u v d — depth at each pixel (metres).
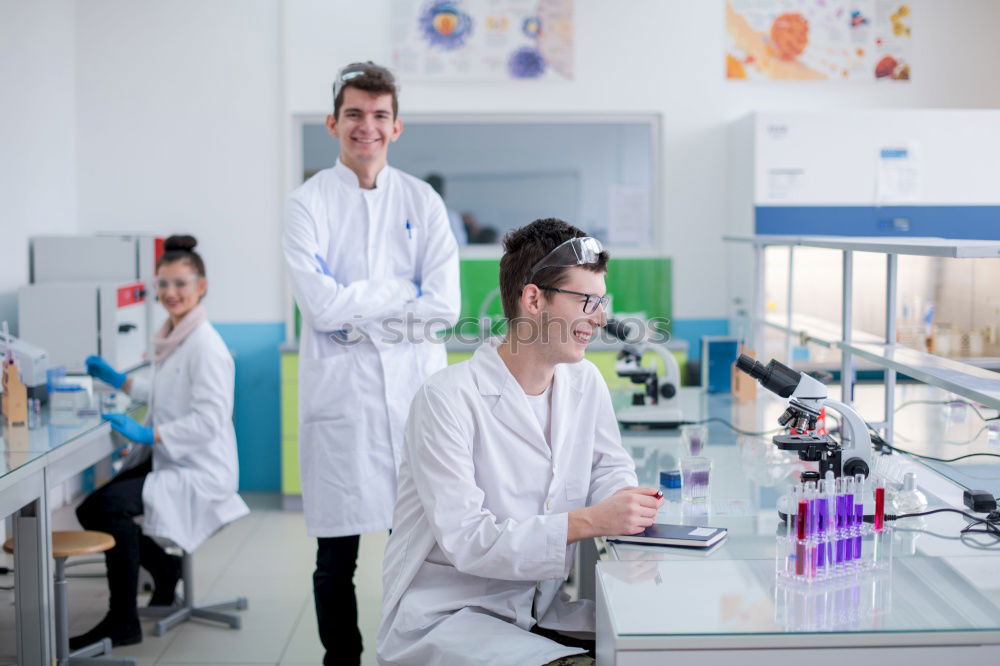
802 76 5.52
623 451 2.29
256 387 5.65
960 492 2.40
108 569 3.45
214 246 5.59
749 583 1.78
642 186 5.67
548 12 5.49
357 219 3.02
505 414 2.08
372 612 3.82
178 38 5.51
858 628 1.57
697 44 5.52
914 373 2.37
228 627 3.67
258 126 5.54
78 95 5.53
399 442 2.95
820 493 1.84
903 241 2.51
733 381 4.02
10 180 4.80
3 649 3.42
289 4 5.46
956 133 5.07
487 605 2.01
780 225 5.12
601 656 1.78
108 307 4.61
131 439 3.45
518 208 5.68
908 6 5.48
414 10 5.47
